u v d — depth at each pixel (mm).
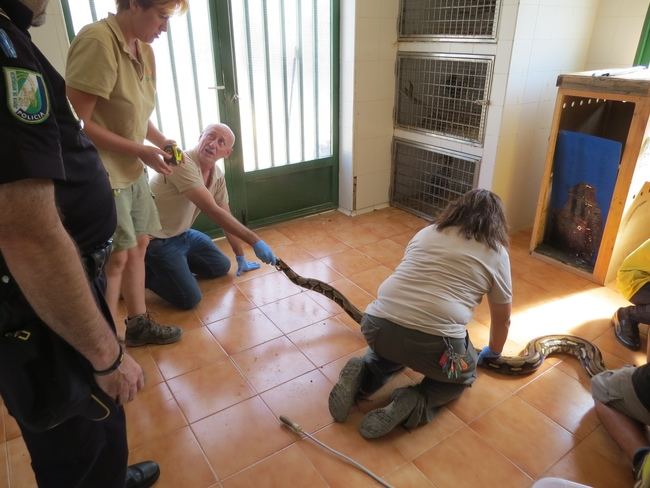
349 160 3256
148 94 1702
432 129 3084
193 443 1523
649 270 1928
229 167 2879
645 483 1198
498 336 1718
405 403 1513
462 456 1477
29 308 756
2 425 1589
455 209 1594
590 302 2297
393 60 3133
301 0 2781
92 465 1020
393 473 1420
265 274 2582
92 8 2158
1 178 587
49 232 639
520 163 2848
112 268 1746
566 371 1834
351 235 3078
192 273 2500
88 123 1516
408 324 1470
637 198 2322
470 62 2711
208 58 2578
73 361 809
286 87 2928
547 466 1441
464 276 1492
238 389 1751
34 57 672
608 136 2773
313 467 1440
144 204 1868
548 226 2742
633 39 2639
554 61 2689
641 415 1411
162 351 1957
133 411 1648
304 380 1796
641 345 1984
